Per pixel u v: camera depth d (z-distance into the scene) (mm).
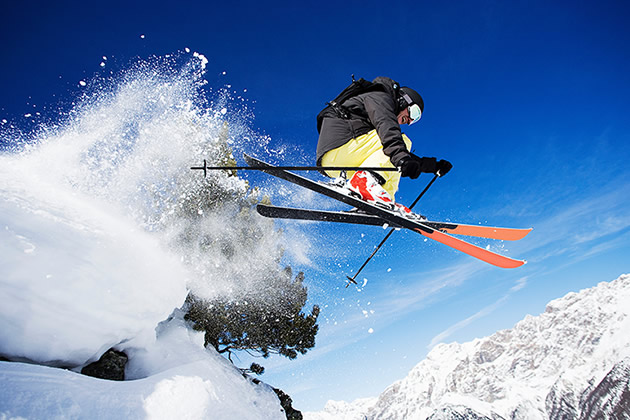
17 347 3873
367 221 3064
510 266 3453
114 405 3785
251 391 7781
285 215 3020
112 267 4980
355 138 2840
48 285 4105
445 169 2713
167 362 5871
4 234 3941
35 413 2984
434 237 3205
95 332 4590
